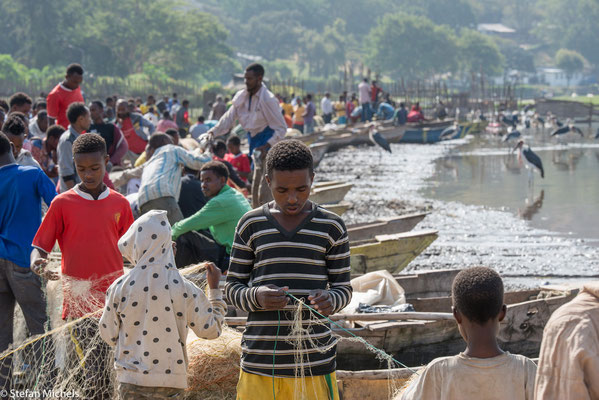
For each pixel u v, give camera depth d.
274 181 3.61
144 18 110.44
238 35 194.12
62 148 7.67
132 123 13.12
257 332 3.74
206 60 120.56
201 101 60.00
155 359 4.14
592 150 32.03
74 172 7.73
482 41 176.00
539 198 18.25
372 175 23.12
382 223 10.91
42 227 5.06
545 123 52.66
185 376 4.24
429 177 22.62
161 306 4.13
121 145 8.67
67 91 9.94
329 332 3.83
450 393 2.97
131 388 4.16
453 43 171.25
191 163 8.09
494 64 177.25
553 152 31.12
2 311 5.53
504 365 2.94
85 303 5.01
